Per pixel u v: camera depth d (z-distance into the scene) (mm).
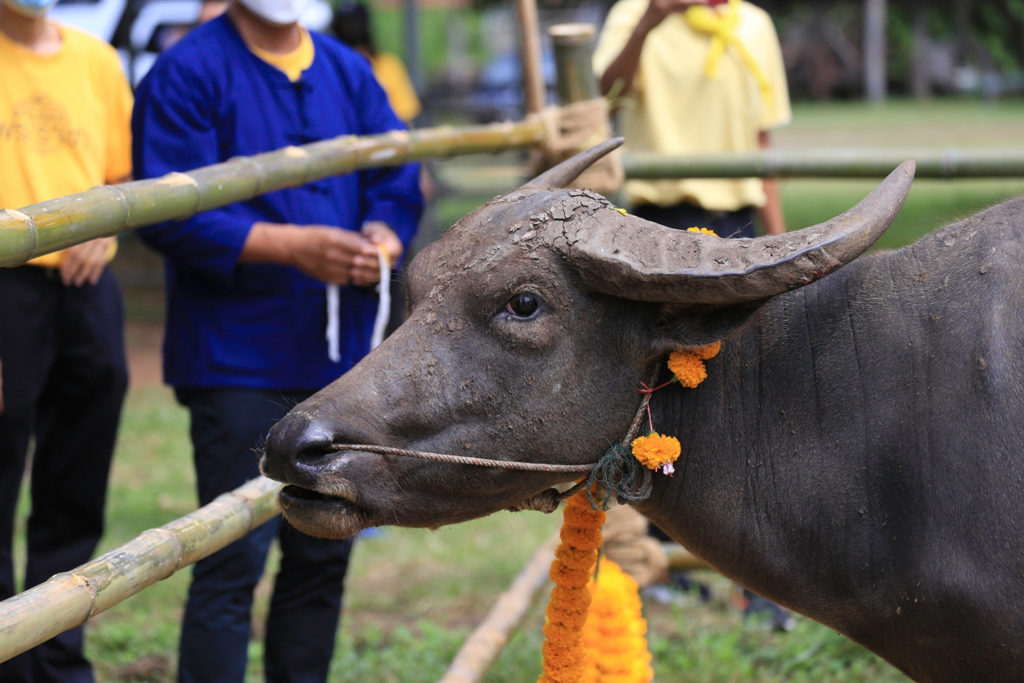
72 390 4582
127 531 6730
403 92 9508
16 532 6789
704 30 5688
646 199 5805
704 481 3166
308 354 4219
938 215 3582
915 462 2939
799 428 3102
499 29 54562
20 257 2764
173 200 3279
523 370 2947
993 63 45219
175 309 4234
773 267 2729
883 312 3066
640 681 3846
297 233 3986
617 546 4457
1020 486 2770
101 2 9297
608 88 5438
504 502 3053
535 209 3023
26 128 4324
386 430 2920
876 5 44125
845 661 5266
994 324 2877
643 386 3021
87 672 4609
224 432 4137
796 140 24938
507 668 5184
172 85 4113
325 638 4355
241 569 4062
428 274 3055
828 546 3080
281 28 4238
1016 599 2768
